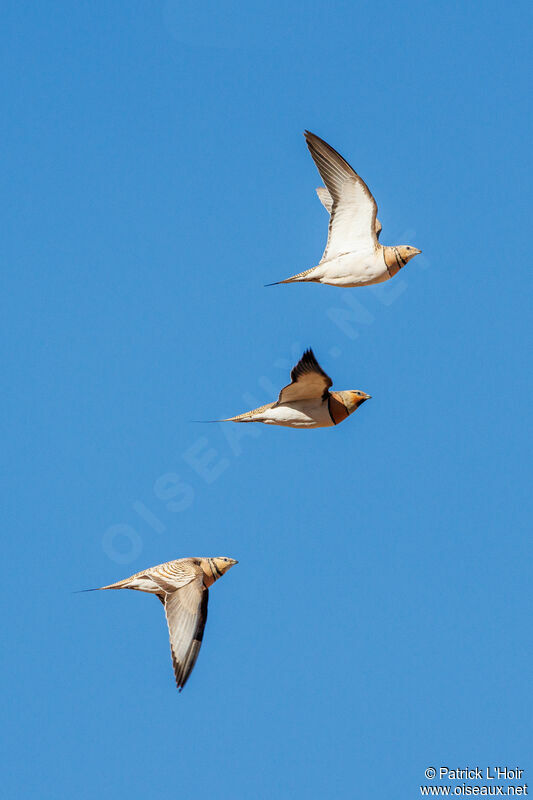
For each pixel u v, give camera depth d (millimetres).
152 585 17531
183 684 16672
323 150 21406
